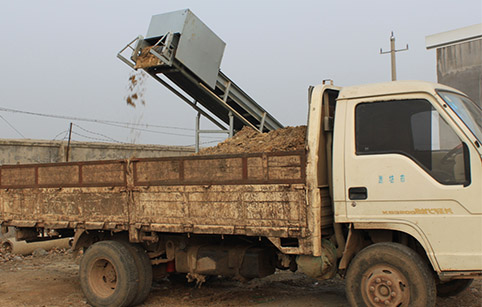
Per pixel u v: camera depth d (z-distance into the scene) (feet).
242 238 19.13
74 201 21.48
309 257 15.97
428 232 14.37
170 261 20.94
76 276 26.68
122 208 19.97
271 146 18.85
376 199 15.16
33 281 25.43
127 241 20.76
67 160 40.09
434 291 14.23
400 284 14.52
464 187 13.92
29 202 23.11
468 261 13.80
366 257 15.10
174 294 22.17
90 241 22.04
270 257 18.80
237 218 16.90
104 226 20.36
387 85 15.56
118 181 20.12
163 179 18.80
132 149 46.42
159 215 18.85
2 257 31.96
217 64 28.60
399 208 14.82
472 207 13.80
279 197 16.01
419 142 14.80
